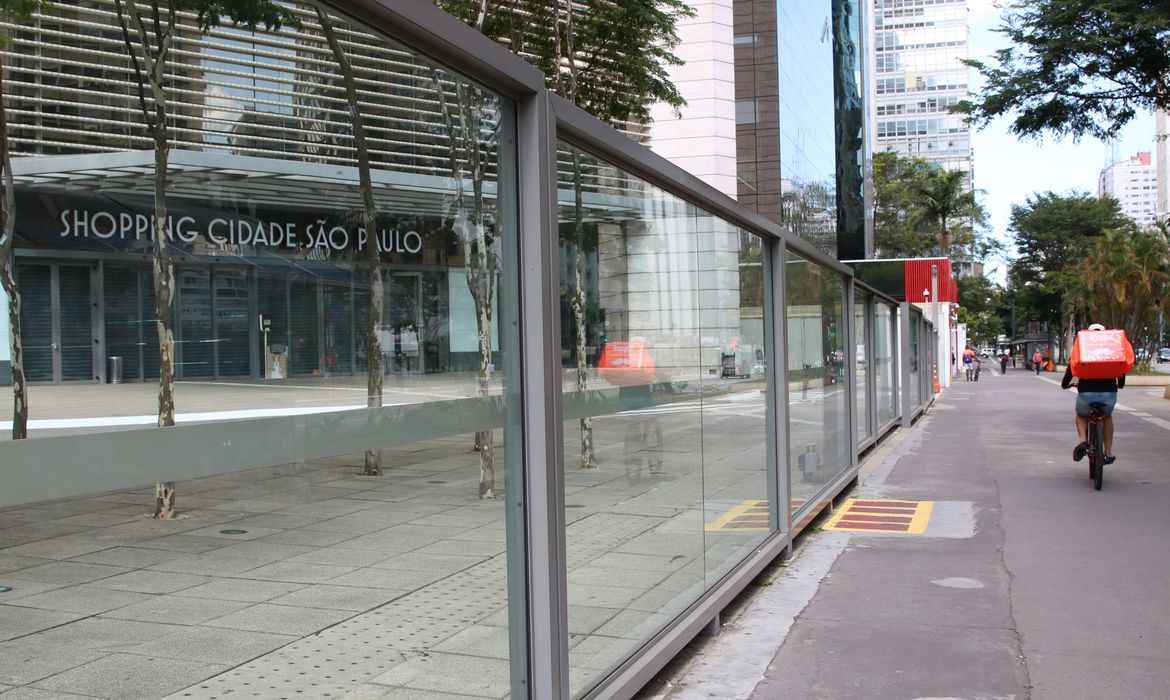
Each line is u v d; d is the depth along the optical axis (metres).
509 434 3.47
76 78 1.75
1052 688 4.64
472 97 3.23
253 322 2.17
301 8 2.36
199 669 2.02
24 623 1.66
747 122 46.62
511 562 3.45
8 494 1.62
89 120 1.77
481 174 3.30
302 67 2.36
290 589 2.30
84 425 1.75
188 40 2.00
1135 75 18.27
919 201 78.50
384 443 2.68
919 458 15.19
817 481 9.47
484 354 3.30
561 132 3.84
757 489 6.98
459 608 3.06
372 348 2.63
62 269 1.71
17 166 1.64
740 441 6.51
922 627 5.71
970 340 100.88
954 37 162.62
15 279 1.64
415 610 2.81
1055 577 6.94
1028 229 88.94
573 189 3.94
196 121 2.01
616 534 4.34
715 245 6.02
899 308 21.69
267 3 2.24
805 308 8.94
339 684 2.47
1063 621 5.79
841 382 11.52
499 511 3.37
